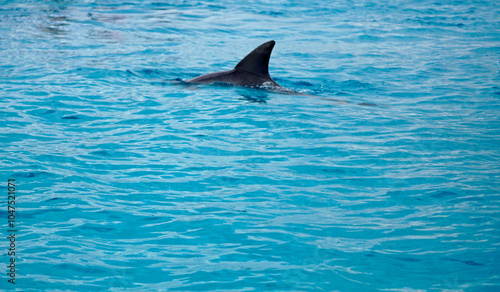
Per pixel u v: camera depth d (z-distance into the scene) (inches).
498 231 276.1
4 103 486.0
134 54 727.7
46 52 709.9
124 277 230.8
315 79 639.8
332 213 298.0
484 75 662.5
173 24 970.7
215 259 247.6
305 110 505.4
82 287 221.8
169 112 483.2
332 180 344.8
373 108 522.3
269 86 578.2
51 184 325.1
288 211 299.6
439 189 331.6
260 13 1123.3
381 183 341.1
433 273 237.0
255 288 224.5
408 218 292.0
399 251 256.1
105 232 270.8
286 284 227.6
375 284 228.4
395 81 637.3
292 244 262.2
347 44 856.3
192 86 571.8
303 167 365.1
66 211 291.1
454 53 795.4
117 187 326.0
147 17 1029.2
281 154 389.1
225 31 933.8
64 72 607.5
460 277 233.5
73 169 350.0
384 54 788.6
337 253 254.1
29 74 593.0
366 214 297.4
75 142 401.4
